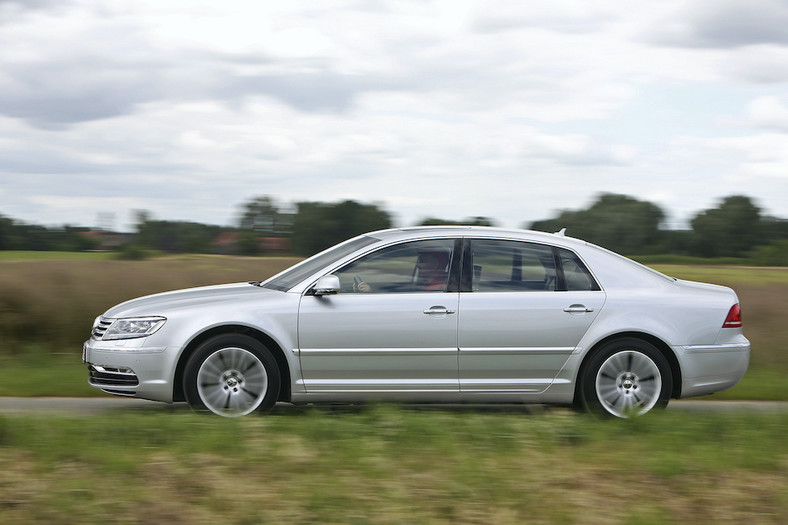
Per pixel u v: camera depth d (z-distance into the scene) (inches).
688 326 286.8
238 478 194.1
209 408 270.4
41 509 173.2
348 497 183.2
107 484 187.6
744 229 1955.0
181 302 282.8
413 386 279.0
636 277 292.4
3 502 176.1
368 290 281.0
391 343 276.7
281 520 171.0
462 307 279.3
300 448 217.0
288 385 277.1
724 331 290.0
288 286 288.0
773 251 1908.2
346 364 276.4
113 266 470.0
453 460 211.3
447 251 286.7
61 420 238.8
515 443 229.1
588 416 275.0
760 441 238.5
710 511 183.3
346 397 278.8
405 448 220.8
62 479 190.2
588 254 292.5
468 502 183.0
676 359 285.6
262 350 271.7
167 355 270.7
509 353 280.1
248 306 276.1
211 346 269.9
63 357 409.1
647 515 178.2
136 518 170.6
